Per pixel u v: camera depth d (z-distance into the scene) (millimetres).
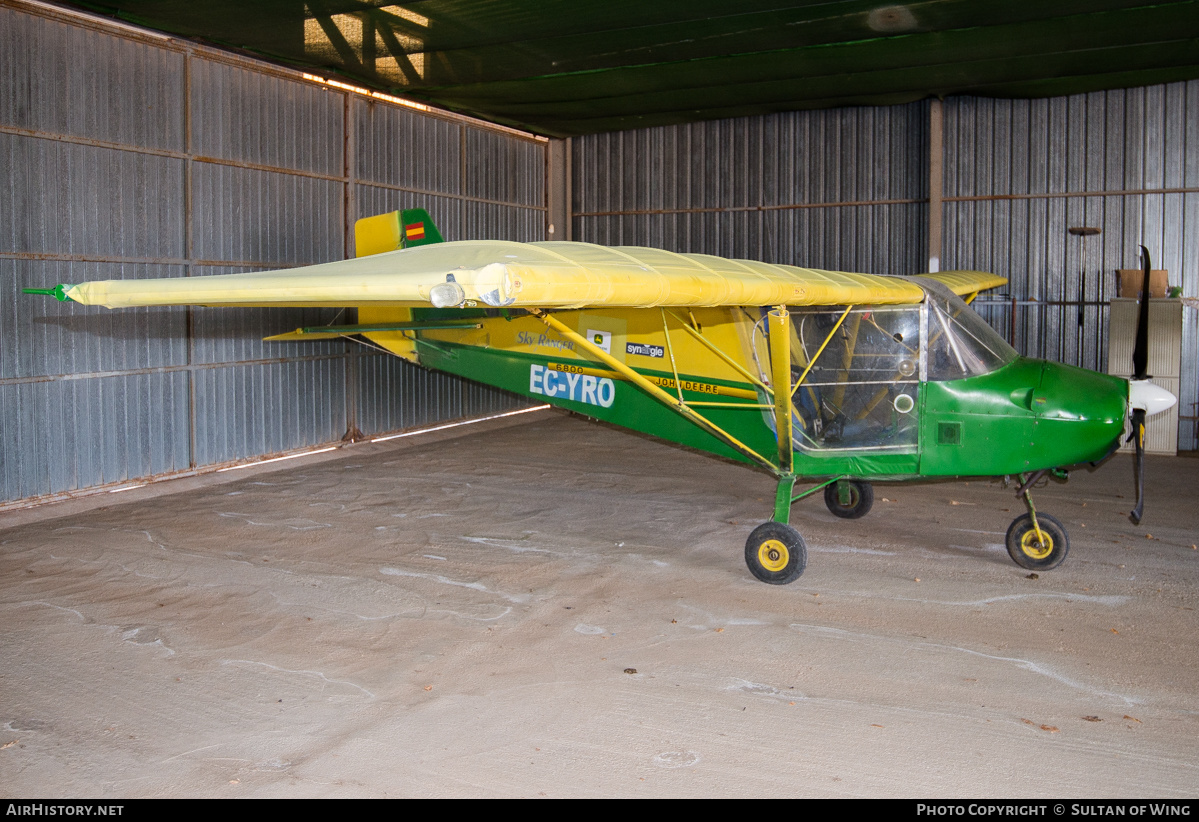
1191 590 5844
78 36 8203
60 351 8258
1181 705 4191
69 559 6520
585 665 4672
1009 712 4129
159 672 4562
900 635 5094
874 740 3857
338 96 11250
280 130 10453
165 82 9062
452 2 8023
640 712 4129
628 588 5953
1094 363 12227
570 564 6492
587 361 7426
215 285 4016
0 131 7609
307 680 4473
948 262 12922
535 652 4844
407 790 3432
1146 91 11625
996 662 4707
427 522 7727
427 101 12578
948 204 12820
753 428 6566
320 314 11133
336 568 6363
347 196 11445
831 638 5055
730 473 9953
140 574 6184
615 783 3494
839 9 8359
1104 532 7301
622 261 4289
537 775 3555
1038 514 6332
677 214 14766
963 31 9125
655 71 10859
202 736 3885
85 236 8375
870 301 5699
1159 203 11695
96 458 8641
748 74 11016
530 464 10500
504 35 9117
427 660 4730
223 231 9805
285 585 5969
